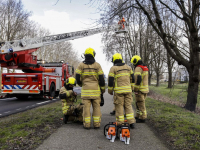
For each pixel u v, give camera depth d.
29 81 10.88
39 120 5.23
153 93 14.62
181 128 4.23
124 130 3.73
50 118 5.58
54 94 12.72
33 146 3.44
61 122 5.29
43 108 7.48
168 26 14.20
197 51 7.65
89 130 4.56
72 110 5.02
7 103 10.30
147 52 18.16
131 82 4.86
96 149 3.40
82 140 3.85
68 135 4.15
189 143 3.46
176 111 6.55
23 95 11.68
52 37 10.84
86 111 4.64
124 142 3.76
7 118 6.06
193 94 7.89
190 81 8.01
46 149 3.36
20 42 9.75
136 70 5.26
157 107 7.40
